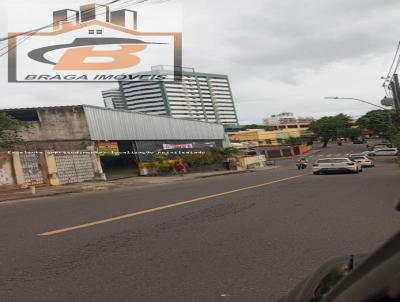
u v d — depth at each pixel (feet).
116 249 24.40
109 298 16.47
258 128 536.42
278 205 41.60
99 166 114.83
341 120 447.01
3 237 28.71
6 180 85.81
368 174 90.17
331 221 32.12
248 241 25.79
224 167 181.16
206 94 375.66
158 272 19.70
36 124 122.42
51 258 22.75
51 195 71.72
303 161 169.58
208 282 18.13
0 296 16.99
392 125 188.34
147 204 45.14
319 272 7.62
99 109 128.98
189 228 30.35
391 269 4.60
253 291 16.96
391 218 32.71
